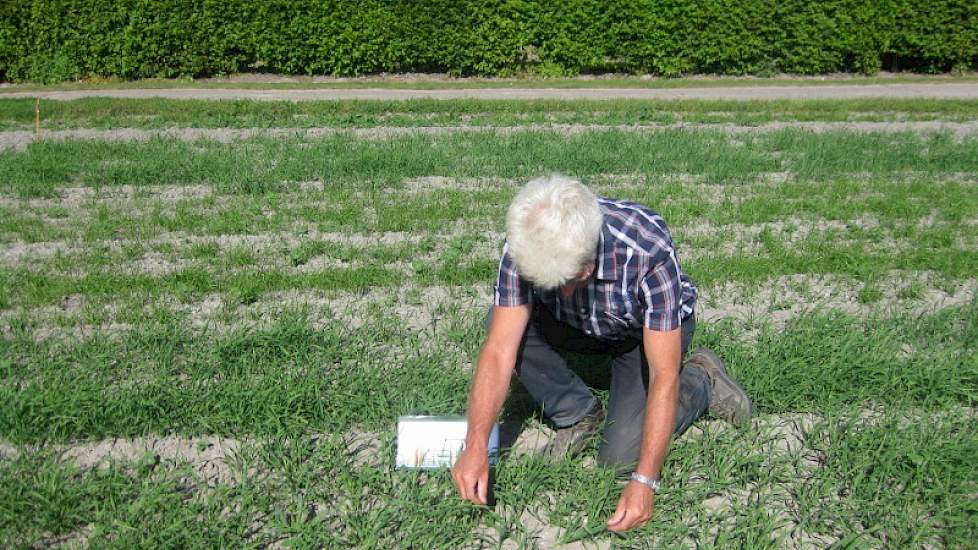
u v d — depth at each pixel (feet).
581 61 64.59
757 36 64.64
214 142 35.81
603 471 12.43
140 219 24.61
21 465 12.54
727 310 18.63
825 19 64.13
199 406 13.91
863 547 11.20
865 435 13.38
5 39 60.34
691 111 47.19
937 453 12.93
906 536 11.41
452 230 24.06
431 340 16.88
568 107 47.57
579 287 11.00
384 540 11.37
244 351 15.80
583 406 13.20
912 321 17.69
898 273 20.94
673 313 10.71
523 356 12.60
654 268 10.71
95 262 20.93
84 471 12.64
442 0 62.13
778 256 21.49
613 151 34.17
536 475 12.40
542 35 64.13
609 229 10.73
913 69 68.03
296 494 12.13
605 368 15.14
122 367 15.38
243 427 13.71
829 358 15.53
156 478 12.44
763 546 11.18
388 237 23.49
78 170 29.99
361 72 64.59
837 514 11.87
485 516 11.88
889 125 42.65
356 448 13.38
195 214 24.99
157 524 11.41
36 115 41.45
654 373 10.75
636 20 63.57
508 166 31.14
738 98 53.88
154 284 19.42
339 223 24.32
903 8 64.85
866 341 16.25
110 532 11.38
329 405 14.20
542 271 9.61
